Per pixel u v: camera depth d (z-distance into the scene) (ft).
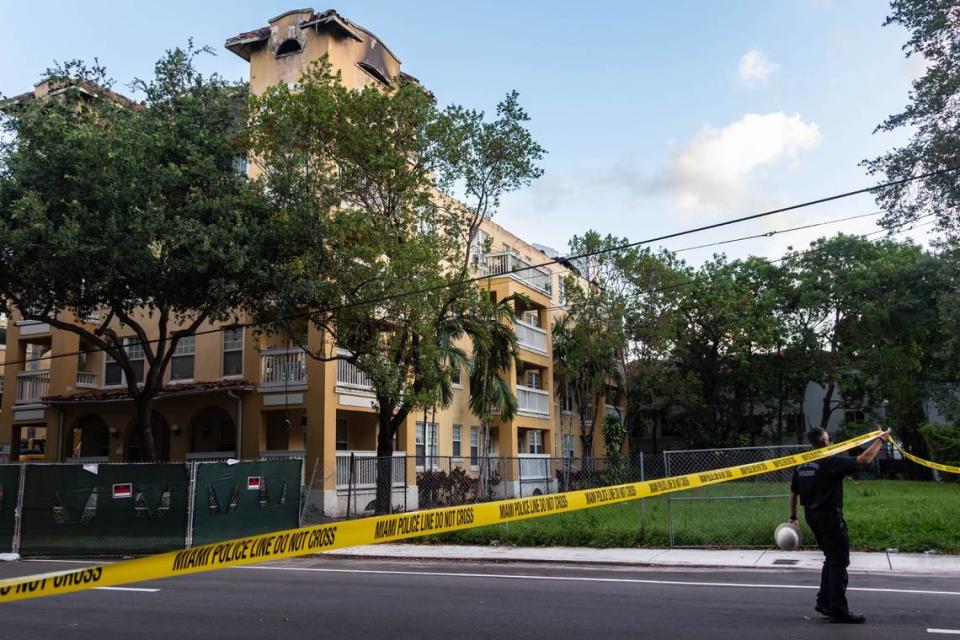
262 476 57.52
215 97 61.57
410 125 63.41
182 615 28.22
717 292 130.82
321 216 57.98
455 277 65.05
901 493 84.33
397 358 63.57
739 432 140.46
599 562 43.42
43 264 53.47
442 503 75.31
